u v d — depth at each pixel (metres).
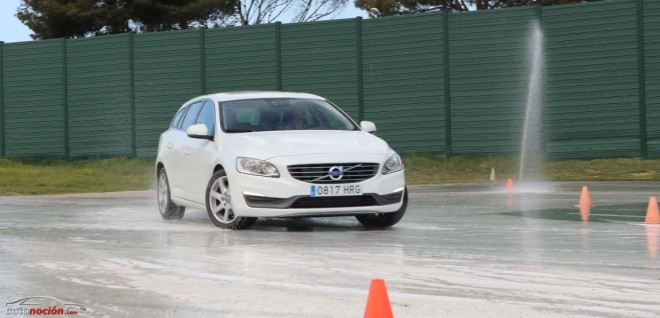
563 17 36.41
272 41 41.38
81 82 45.38
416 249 13.63
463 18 37.91
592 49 36.03
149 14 66.81
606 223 17.19
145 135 43.94
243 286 10.70
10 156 47.06
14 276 11.59
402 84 39.03
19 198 28.56
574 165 35.72
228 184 16.28
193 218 19.55
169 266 12.27
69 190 33.72
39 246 14.62
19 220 19.52
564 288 10.34
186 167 18.03
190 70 43.00
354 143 16.33
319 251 13.50
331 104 18.20
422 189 29.73
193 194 17.75
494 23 37.44
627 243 14.09
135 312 9.36
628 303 9.50
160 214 20.56
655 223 17.08
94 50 45.03
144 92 43.88
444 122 38.28
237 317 9.06
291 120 17.41
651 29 35.19
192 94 42.97
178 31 43.19
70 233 16.59
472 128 37.84
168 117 43.41
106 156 44.88
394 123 39.22
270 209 15.60
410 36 38.84
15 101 46.94
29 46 46.47
